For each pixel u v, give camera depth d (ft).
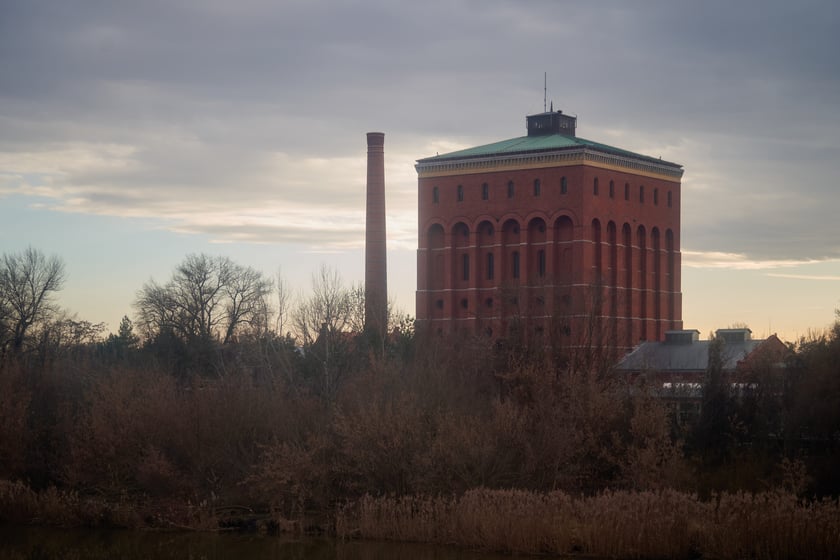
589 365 286.05
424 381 239.50
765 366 272.10
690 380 315.78
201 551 195.62
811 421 237.66
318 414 236.63
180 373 360.28
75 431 239.91
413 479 211.61
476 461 210.38
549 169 389.60
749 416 247.50
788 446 237.25
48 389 262.26
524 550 189.26
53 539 206.28
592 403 228.84
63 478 234.38
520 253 394.52
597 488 221.25
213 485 228.43
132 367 311.68
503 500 196.65
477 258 402.93
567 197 386.11
